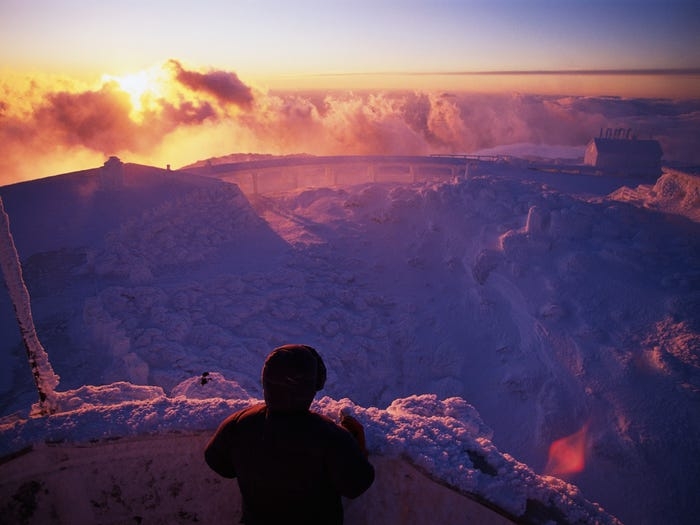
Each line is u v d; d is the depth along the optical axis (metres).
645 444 29.52
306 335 36.88
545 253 45.31
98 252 34.97
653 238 44.31
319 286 42.84
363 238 53.94
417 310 43.91
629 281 40.59
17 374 20.97
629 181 83.06
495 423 34.12
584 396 33.34
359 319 40.25
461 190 56.44
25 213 39.66
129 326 28.06
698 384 31.72
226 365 28.47
